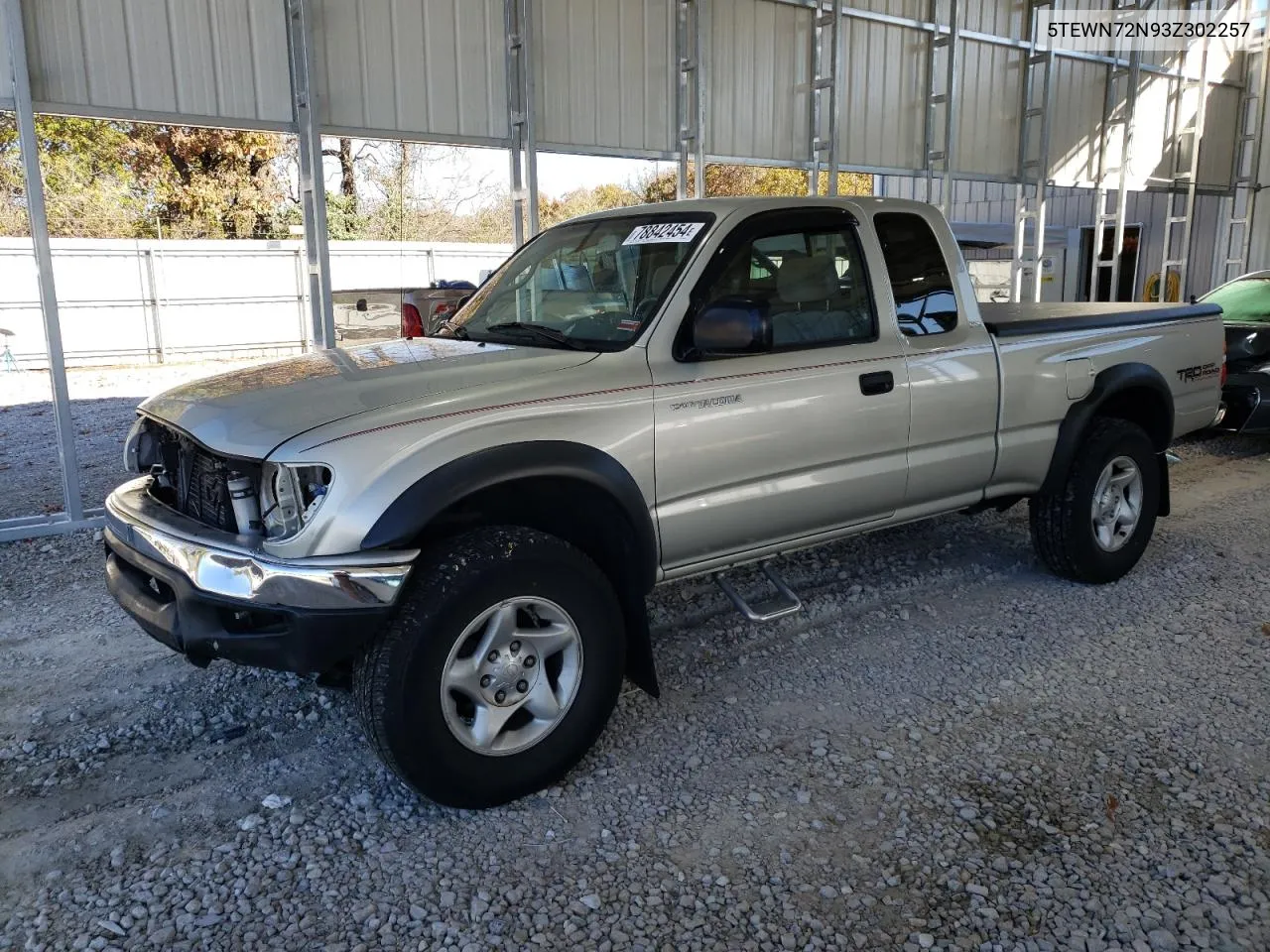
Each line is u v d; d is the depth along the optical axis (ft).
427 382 10.40
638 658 11.53
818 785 10.62
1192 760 10.98
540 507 10.87
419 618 9.41
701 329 11.14
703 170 31.35
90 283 59.67
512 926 8.49
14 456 30.68
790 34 33.40
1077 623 14.98
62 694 12.99
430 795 9.77
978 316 14.87
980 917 8.52
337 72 24.80
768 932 8.38
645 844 9.64
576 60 28.84
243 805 10.38
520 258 14.61
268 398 10.26
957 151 39.11
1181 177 49.14
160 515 10.45
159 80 22.50
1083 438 16.01
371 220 93.20
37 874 9.23
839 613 15.49
